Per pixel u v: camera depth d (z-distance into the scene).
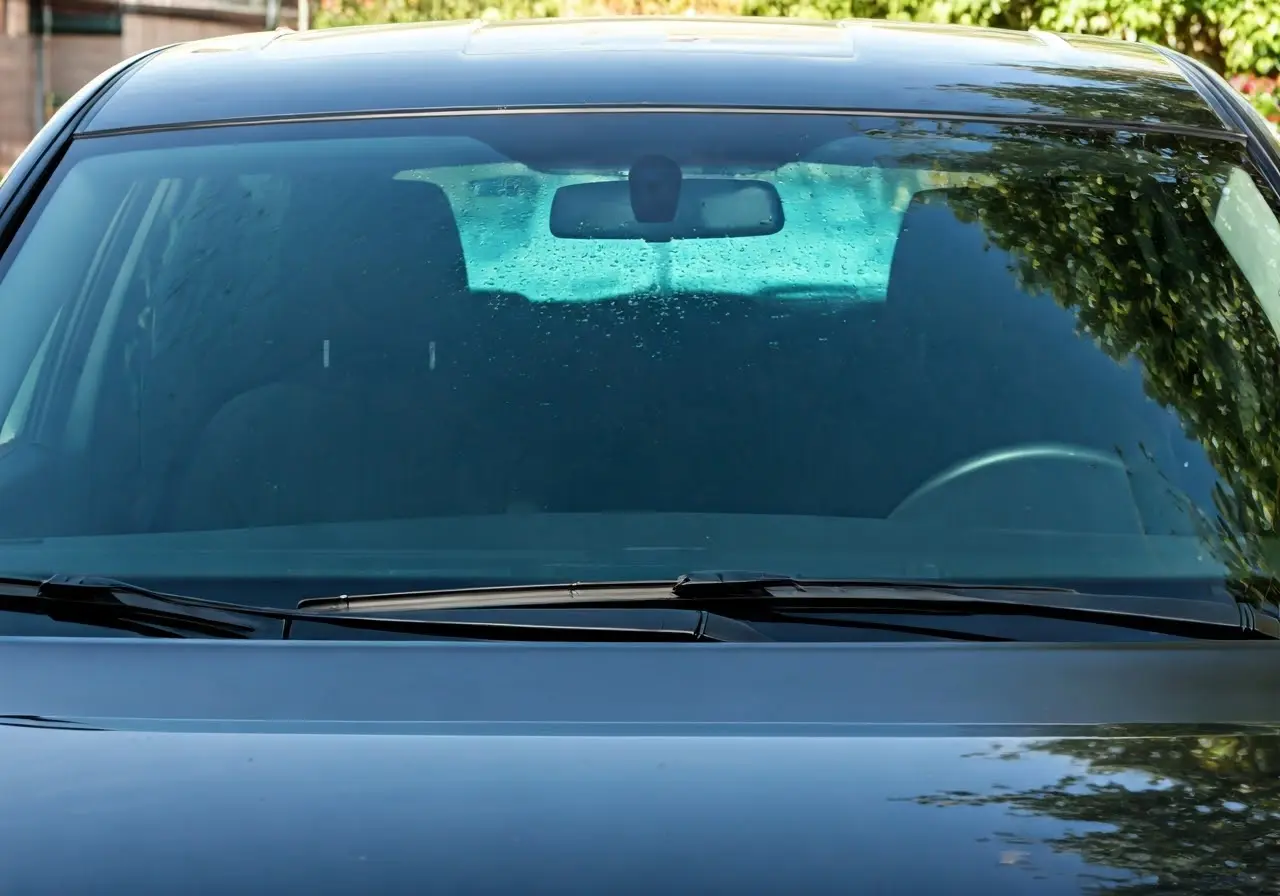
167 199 2.42
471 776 1.67
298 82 2.59
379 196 2.39
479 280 2.31
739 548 2.05
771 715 1.77
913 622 1.96
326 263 2.34
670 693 1.80
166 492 2.16
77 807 1.64
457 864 1.55
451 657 1.86
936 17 10.98
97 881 1.55
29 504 2.17
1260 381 2.24
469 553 2.06
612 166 2.38
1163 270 2.31
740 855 1.56
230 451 2.19
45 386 2.28
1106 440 2.16
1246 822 1.60
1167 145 2.46
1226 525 2.10
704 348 2.23
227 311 2.31
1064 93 2.55
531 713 1.77
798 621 1.96
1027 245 2.32
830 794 1.64
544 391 2.20
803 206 2.32
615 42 2.67
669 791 1.64
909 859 1.55
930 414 2.18
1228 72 10.82
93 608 1.98
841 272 2.29
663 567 2.04
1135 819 1.60
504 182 2.38
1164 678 1.84
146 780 1.68
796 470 2.13
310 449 2.18
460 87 2.54
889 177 2.38
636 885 1.52
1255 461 2.15
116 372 2.28
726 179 2.36
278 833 1.60
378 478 2.14
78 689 1.83
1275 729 1.76
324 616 1.96
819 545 2.06
